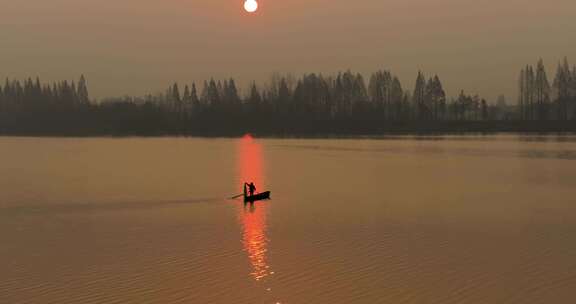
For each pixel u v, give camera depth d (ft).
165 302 72.54
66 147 413.18
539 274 82.23
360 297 73.51
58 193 169.17
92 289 77.36
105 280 81.15
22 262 90.84
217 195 164.04
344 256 92.84
